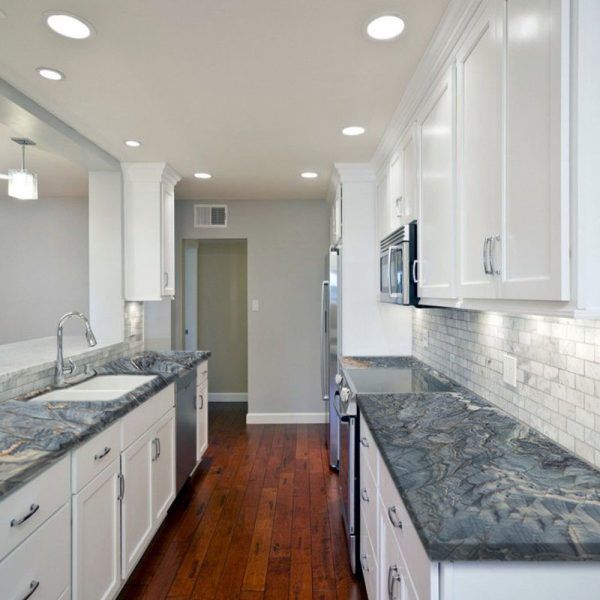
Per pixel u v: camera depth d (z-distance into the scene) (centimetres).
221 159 334
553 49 97
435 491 114
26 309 490
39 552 142
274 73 204
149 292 344
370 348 347
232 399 594
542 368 157
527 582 93
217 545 254
